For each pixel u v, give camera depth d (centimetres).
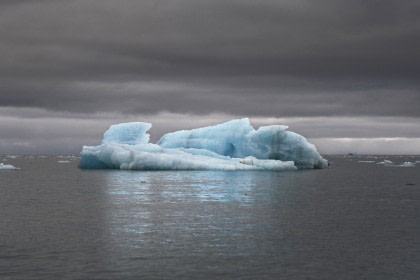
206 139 7412
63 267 1662
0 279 1537
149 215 2753
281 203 3372
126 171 6888
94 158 7469
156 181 5275
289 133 7281
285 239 2103
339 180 5941
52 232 2241
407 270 1655
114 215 2753
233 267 1673
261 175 6347
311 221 2572
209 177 5888
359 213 2892
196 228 2342
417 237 2161
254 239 2098
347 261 1755
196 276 1578
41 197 3784
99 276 1571
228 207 3125
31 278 1549
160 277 1566
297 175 6488
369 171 8794
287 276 1587
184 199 3569
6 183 5416
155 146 7088
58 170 8569
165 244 1991
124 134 7350
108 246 1953
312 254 1850
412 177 6844
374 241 2075
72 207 3123
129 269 1644
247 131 7356
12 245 1970
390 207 3200
